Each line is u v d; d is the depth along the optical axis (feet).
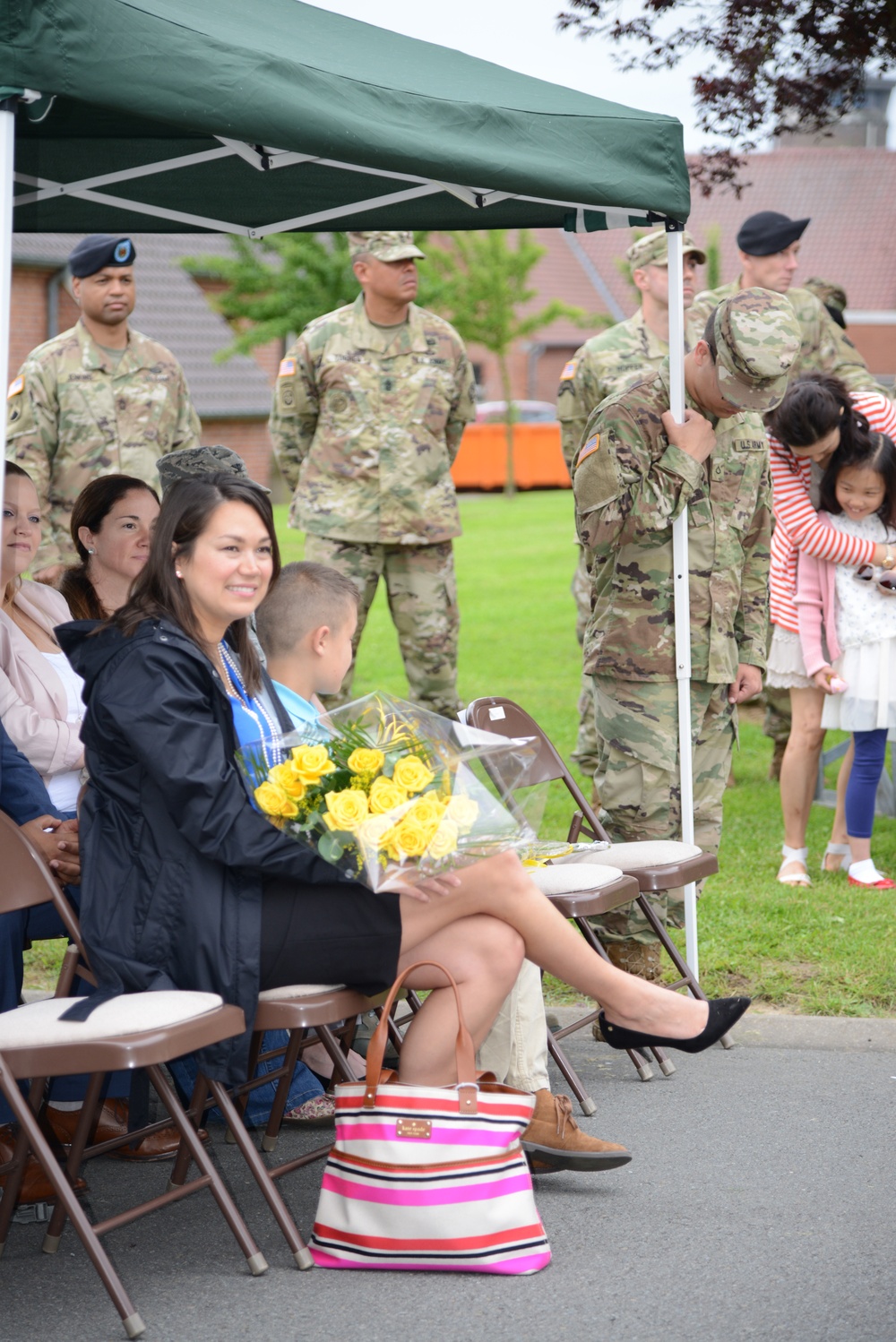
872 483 33.91
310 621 22.84
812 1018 27.86
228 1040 18.90
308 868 18.98
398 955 19.47
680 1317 17.61
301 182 29.96
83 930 19.35
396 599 42.78
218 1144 23.67
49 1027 17.58
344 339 41.60
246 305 128.36
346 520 41.32
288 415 42.68
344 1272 19.13
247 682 21.58
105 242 37.99
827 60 46.09
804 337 45.03
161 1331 17.57
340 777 19.17
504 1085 20.06
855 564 34.01
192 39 18.30
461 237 167.53
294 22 25.13
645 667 28.02
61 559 38.75
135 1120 22.22
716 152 48.73
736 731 29.84
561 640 73.67
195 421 41.42
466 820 19.02
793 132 48.80
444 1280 18.79
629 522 27.53
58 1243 20.03
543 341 230.48
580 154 24.57
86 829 19.69
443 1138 18.80
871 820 35.12
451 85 23.58
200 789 18.81
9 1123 21.21
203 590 20.25
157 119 17.97
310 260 126.00
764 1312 17.69
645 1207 20.77
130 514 25.91
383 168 20.98
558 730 52.24
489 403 200.03
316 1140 23.67
